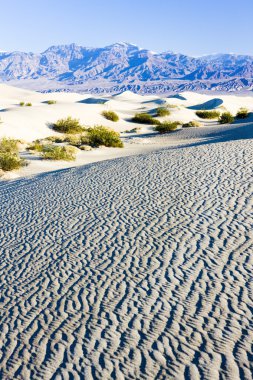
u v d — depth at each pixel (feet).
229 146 64.03
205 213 36.78
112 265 28.66
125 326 21.12
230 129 124.67
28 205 46.96
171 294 23.93
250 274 25.49
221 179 46.75
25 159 87.25
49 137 130.62
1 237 37.11
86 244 33.01
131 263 28.66
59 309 23.48
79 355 19.07
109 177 55.26
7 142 105.09
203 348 18.79
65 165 81.92
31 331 21.49
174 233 33.14
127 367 17.93
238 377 16.75
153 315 21.91
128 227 35.70
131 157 67.92
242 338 19.34
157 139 130.93
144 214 38.50
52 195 50.08
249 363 17.57
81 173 60.80
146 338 19.93
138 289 24.91
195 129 143.23
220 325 20.49
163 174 52.49
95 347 19.57
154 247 30.91
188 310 22.08
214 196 41.14
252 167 50.24
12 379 17.81
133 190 47.32
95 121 179.11
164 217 37.04
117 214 39.55
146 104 339.16
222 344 18.98
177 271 26.73
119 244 32.24
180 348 18.93
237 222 33.99
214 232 32.42
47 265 29.81
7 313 23.62
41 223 39.73
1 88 381.60
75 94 396.98
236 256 28.07
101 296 24.50
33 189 54.85
